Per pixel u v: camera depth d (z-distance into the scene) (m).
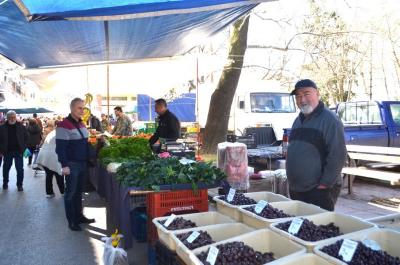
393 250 2.54
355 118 10.14
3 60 9.34
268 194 3.84
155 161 4.80
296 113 13.54
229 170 5.52
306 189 3.75
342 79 22.98
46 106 27.00
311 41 20.47
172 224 3.17
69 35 6.84
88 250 5.12
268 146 9.11
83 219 6.39
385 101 9.37
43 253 5.02
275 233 2.68
